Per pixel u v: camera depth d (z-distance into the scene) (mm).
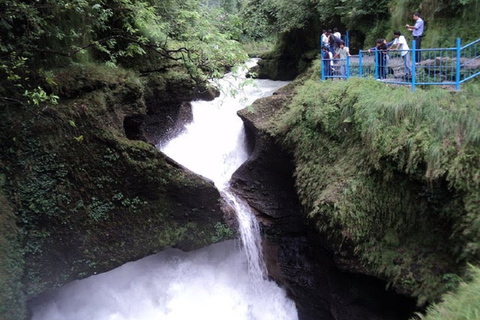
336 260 7926
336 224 7605
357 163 7949
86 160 7621
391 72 10805
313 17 20359
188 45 9766
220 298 9984
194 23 10648
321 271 9352
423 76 9148
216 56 9500
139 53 9125
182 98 11227
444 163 6566
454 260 6711
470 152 6453
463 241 6477
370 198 7605
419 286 6863
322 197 7949
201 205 8828
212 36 9094
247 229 10008
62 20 7938
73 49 8086
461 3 10625
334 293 8766
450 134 6754
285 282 10148
